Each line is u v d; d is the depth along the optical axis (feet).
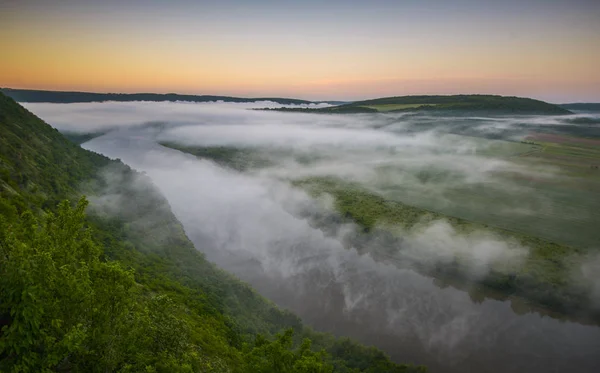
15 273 50.31
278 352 70.08
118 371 57.47
